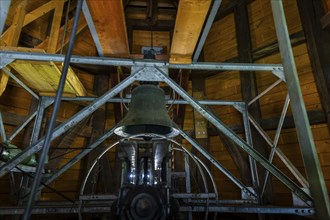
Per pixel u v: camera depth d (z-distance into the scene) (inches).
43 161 41.6
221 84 197.2
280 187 145.9
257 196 141.3
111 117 193.6
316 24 144.5
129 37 218.7
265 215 146.4
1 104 145.2
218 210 116.3
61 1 138.4
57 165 161.5
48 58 101.8
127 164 117.4
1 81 117.5
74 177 168.7
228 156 175.3
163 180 117.3
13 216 131.6
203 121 190.7
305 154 64.9
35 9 147.8
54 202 127.7
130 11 228.2
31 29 163.8
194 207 117.9
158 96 111.6
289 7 166.7
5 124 146.0
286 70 70.8
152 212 83.8
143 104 106.3
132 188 90.2
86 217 154.4
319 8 144.8
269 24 179.9
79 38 195.6
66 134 169.9
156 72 104.0
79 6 45.9
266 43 178.2
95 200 113.9
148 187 88.7
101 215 155.7
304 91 145.9
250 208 112.3
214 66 109.6
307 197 95.6
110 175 173.0
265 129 161.8
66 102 179.3
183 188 173.3
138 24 225.5
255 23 190.1
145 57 117.4
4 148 93.4
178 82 168.6
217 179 173.2
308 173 63.9
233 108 183.8
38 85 137.7
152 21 225.5
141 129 119.0
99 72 200.8
